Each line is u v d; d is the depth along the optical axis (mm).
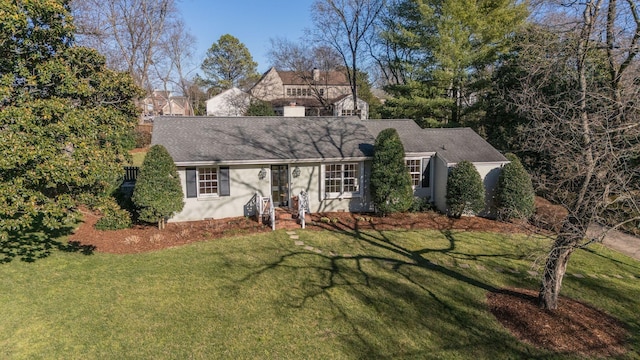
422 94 27438
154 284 8922
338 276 9758
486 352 6812
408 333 7297
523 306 8375
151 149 12664
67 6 9523
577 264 11625
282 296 8547
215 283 9070
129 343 6645
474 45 25875
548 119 8883
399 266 10625
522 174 15547
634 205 6535
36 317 7344
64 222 9234
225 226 13711
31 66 8414
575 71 7676
